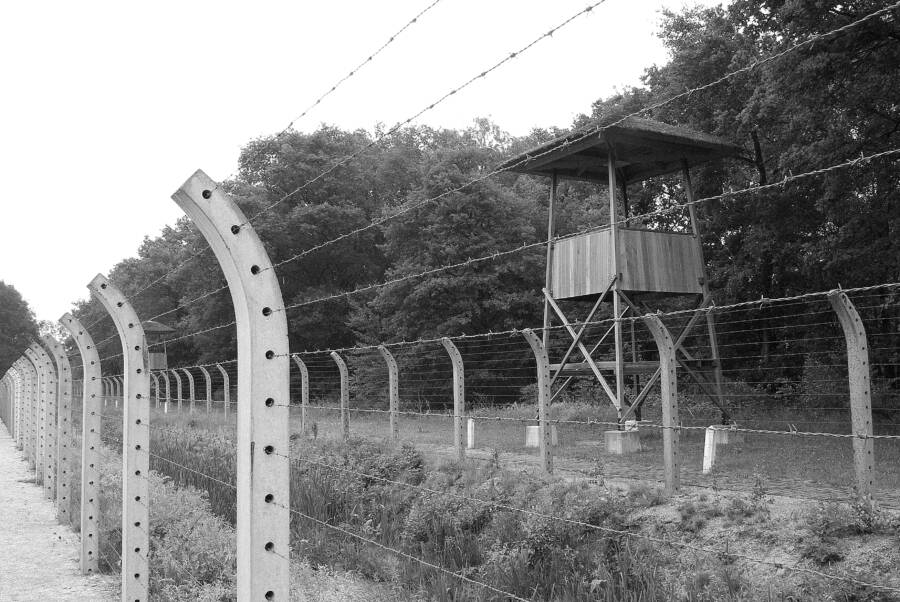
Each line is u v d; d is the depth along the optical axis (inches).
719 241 1158.3
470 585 304.7
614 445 609.6
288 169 2027.6
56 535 457.1
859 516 272.1
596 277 754.2
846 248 851.4
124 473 287.6
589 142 724.0
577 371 764.0
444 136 2605.8
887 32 700.0
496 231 1581.0
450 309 1498.5
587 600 280.8
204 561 332.2
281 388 148.0
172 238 2856.8
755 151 1049.5
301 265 2065.7
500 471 426.3
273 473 146.0
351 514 418.6
